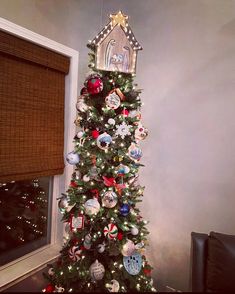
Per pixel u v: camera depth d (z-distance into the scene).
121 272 1.71
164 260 2.35
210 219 2.15
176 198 2.30
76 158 1.74
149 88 2.43
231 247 1.59
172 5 2.31
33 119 2.08
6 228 2.07
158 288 2.25
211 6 2.14
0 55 1.83
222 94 2.10
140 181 2.47
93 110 1.75
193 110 2.22
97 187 1.73
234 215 2.05
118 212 1.73
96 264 1.64
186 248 2.25
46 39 2.11
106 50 1.79
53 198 2.45
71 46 2.37
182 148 2.28
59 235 2.46
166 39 2.35
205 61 2.17
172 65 2.32
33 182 2.29
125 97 1.82
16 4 1.88
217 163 2.12
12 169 1.92
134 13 2.50
